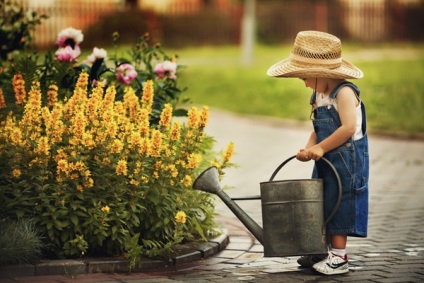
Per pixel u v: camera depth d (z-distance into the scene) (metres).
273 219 7.66
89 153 8.31
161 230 8.44
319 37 8.02
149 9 36.81
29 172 8.14
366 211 7.96
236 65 34.72
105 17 34.78
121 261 7.95
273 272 8.04
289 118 23.73
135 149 8.27
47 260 7.89
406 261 8.47
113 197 8.22
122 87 9.98
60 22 35.19
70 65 9.67
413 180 14.16
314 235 7.64
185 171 8.52
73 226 8.07
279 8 43.09
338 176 7.68
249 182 14.23
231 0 45.12
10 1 11.35
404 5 43.56
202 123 8.53
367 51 39.09
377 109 23.84
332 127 7.94
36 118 8.33
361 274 7.91
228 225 10.43
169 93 10.11
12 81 9.26
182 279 7.68
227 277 7.80
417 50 39.94
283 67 8.10
